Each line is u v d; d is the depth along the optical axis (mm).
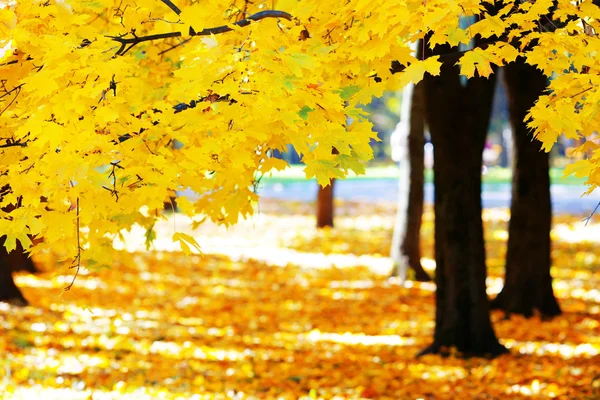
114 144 3502
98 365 8508
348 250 19281
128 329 10578
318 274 16250
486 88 9039
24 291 12820
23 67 3904
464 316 9562
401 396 7684
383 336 10938
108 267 4391
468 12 3816
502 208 26906
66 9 3680
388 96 46406
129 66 3529
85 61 3477
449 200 9453
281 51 3857
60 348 9203
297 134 3701
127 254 4504
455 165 9320
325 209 22625
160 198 3543
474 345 9516
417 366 8922
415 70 3658
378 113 54531
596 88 3842
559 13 4109
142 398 7238
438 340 9688
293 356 9484
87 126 3398
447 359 9297
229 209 5207
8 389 7195
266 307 12938
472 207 9461
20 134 3467
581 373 8398
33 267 14906
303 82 3691
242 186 4766
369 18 3793
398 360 9344
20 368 8102
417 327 11539
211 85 3562
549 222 12180
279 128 3725
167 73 5238
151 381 7992
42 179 3531
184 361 8938
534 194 12102
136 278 14875
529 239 12125
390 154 58094
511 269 12328
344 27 4098
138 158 3539
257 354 9516
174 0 4312
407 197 15688
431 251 19703
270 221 23797
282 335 10859
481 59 3805
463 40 3771
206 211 5230
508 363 9016
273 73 3555
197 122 3646
